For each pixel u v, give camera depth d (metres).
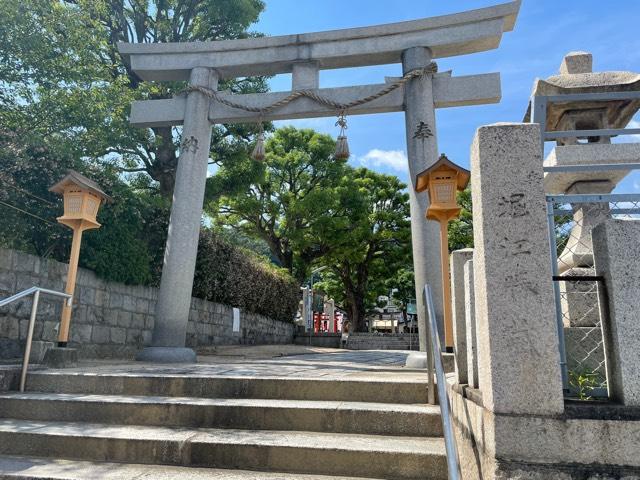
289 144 19.03
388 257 22.66
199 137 7.76
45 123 7.25
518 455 1.99
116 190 7.80
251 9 11.14
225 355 9.04
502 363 2.08
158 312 7.17
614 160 4.34
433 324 2.92
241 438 3.24
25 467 3.01
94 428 3.51
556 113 4.57
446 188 5.27
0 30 6.29
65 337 5.23
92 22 8.53
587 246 4.13
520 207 2.21
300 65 7.79
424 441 3.24
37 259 6.42
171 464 3.14
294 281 19.97
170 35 11.30
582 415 2.01
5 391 4.26
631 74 4.15
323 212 18.05
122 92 8.37
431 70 7.11
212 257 11.95
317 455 3.03
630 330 2.15
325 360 7.56
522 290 2.14
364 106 7.50
